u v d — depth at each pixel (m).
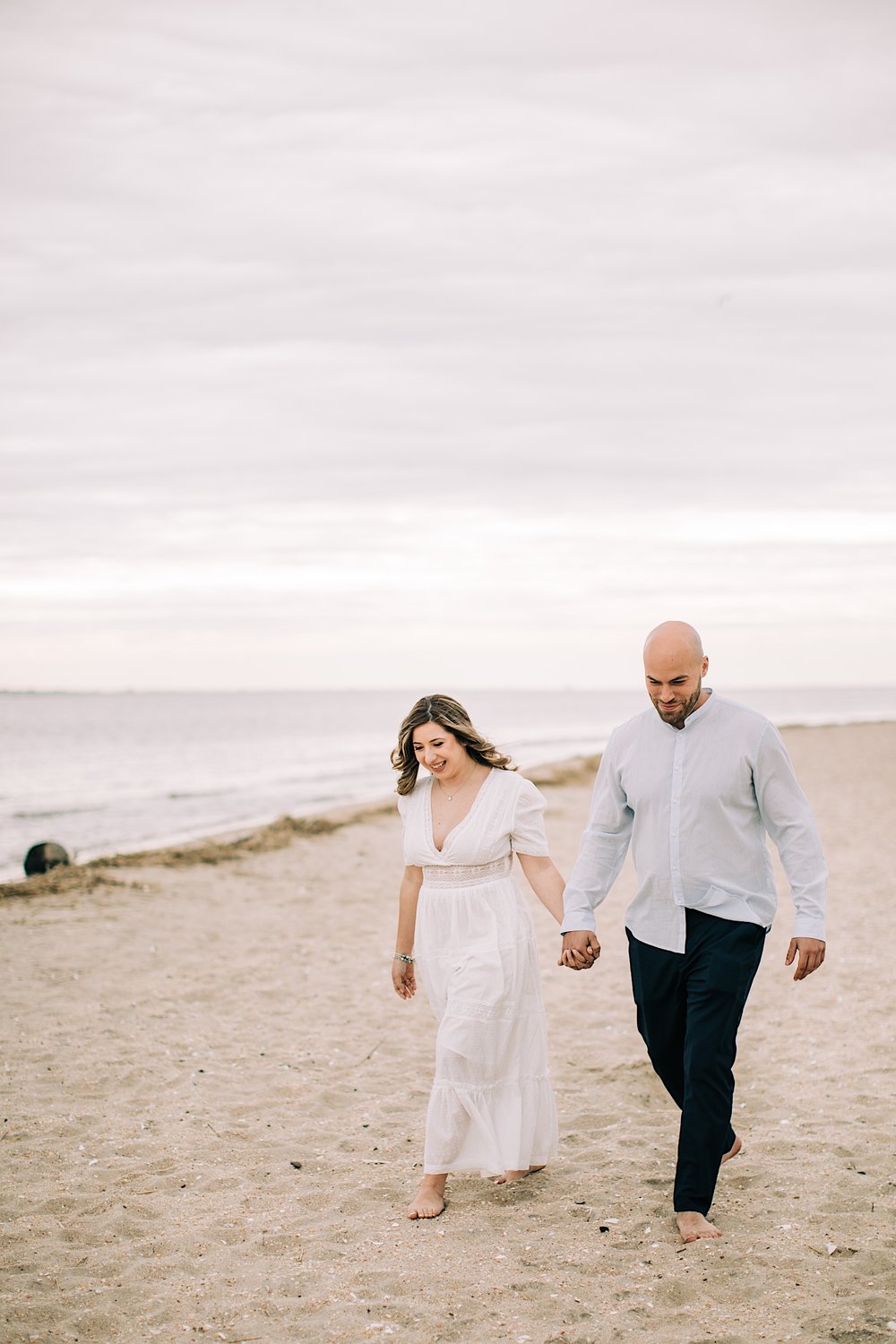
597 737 56.00
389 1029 6.26
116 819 19.75
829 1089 4.97
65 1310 3.12
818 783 22.08
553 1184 3.96
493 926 3.80
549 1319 2.98
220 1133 4.61
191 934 9.02
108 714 118.56
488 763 3.93
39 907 10.13
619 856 3.79
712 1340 2.85
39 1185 4.07
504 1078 3.77
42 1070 5.49
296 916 9.84
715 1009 3.40
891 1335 2.85
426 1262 3.35
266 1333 2.96
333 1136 4.57
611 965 7.76
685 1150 3.46
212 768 35.09
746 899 3.50
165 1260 3.43
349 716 112.62
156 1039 6.03
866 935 8.28
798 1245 3.39
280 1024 6.36
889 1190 3.79
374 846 14.77
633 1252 3.38
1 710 137.50
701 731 3.52
